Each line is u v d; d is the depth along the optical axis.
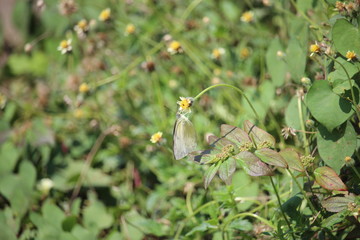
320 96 1.42
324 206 1.41
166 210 1.61
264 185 1.52
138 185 1.67
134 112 1.72
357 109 1.41
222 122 1.65
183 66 1.71
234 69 1.71
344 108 1.41
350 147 1.42
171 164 1.64
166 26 1.74
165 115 1.69
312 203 1.45
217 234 1.52
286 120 1.50
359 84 1.42
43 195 1.66
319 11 1.52
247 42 1.73
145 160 1.66
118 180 1.68
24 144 1.72
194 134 1.42
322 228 1.42
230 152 1.40
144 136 1.68
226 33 1.74
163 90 1.73
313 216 1.42
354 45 1.42
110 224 1.61
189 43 1.71
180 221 1.56
